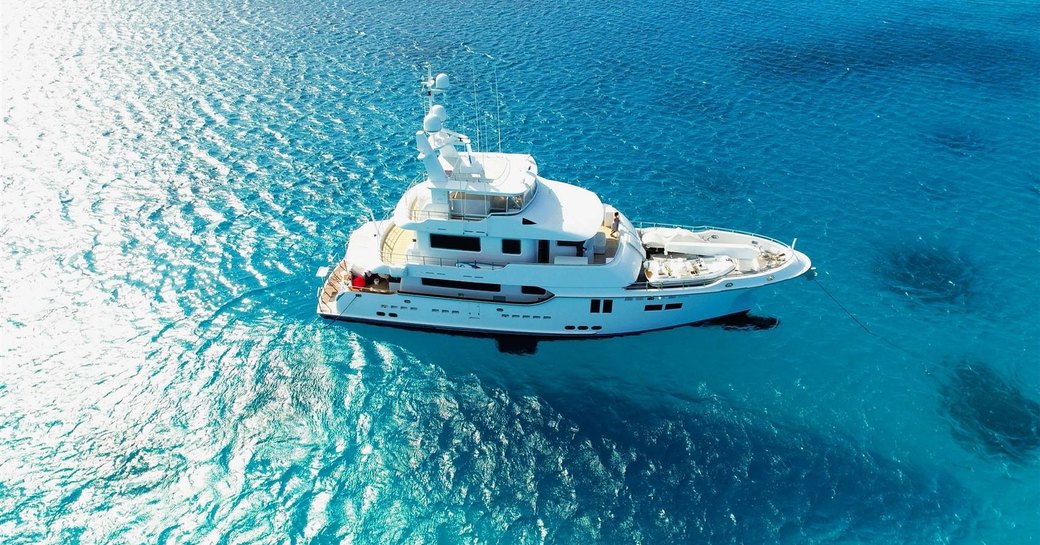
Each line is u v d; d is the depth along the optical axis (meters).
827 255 42.22
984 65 67.19
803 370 34.06
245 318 36.50
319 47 69.44
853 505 27.52
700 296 34.81
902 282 40.09
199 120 55.94
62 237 42.12
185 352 34.12
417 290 35.75
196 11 78.00
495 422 31.00
